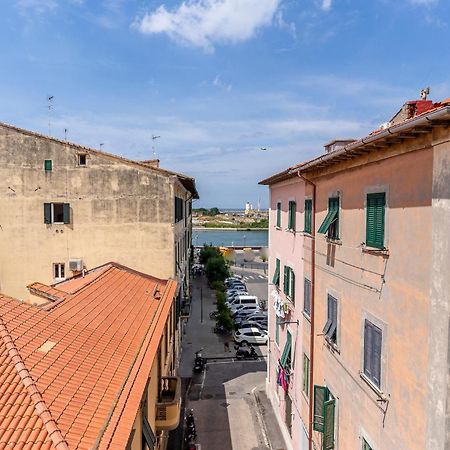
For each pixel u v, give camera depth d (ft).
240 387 84.58
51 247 75.82
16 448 20.45
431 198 24.08
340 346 38.68
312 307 47.96
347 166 36.40
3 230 74.95
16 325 31.86
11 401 23.43
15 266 75.41
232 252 282.97
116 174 76.18
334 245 40.88
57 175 75.51
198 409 75.25
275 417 72.13
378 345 30.68
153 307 53.57
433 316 23.61
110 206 76.18
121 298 51.88
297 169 47.83
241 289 179.83
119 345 37.42
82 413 24.88
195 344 110.93
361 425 33.53
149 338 42.24
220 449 62.80
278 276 72.64
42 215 75.56
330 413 39.78
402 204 27.48
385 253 29.66
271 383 77.51
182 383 86.43
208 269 187.93
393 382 28.40
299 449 55.26
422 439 24.64
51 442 21.02
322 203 45.37
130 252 76.59
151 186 76.69
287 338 63.26
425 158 24.80
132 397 29.04
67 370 28.96
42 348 30.32
